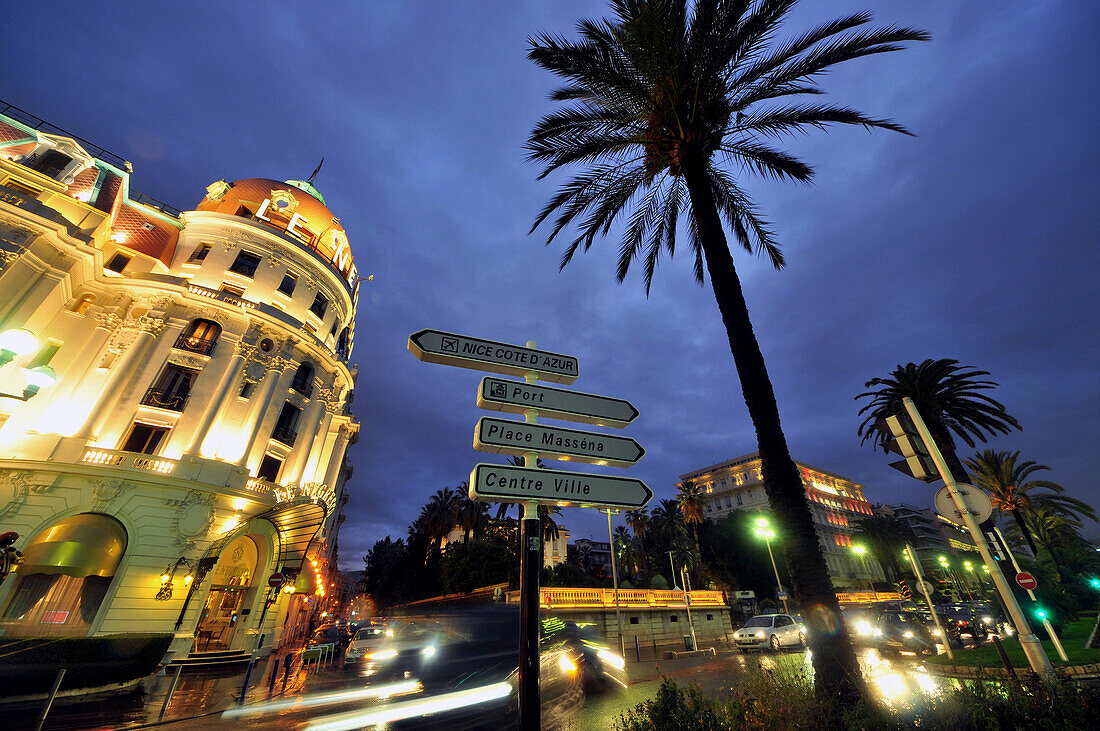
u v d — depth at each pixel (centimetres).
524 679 273
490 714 672
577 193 1045
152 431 2025
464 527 5000
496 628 888
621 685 1020
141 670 1293
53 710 980
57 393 1941
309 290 2802
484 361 374
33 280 1919
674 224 1175
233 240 2608
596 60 882
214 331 2317
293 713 899
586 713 783
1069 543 3916
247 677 1104
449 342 369
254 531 2083
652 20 791
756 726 384
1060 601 1569
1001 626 1853
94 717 923
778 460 673
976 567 4941
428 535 5441
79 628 1596
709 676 1196
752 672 494
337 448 3384
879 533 5731
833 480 7894
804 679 468
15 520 1602
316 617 4331
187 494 1880
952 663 1027
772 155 1008
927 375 2011
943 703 395
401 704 784
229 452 2125
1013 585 1412
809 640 572
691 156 895
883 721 372
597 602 2455
